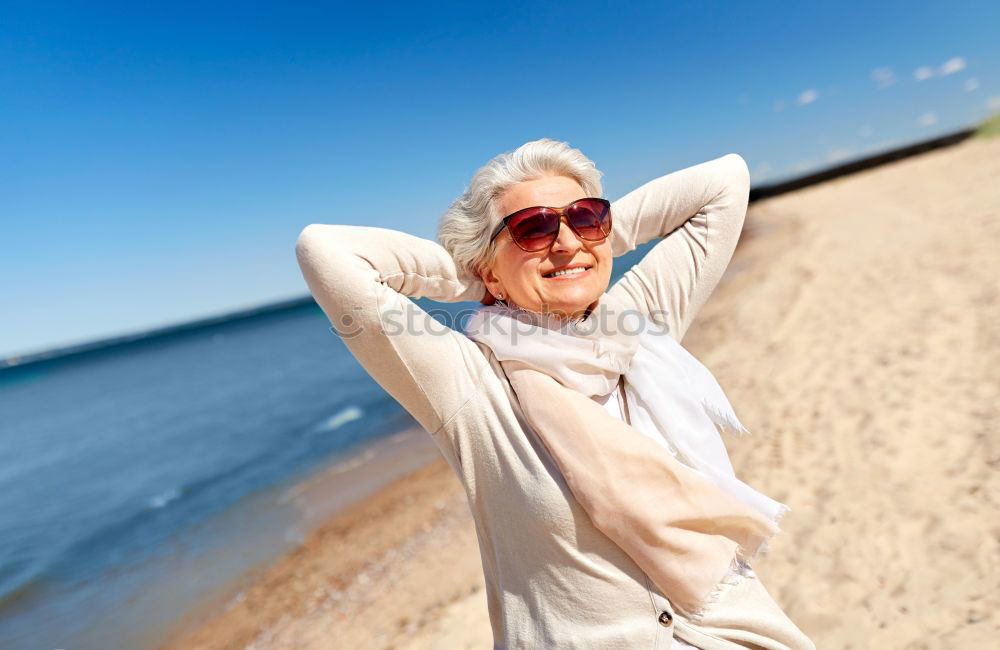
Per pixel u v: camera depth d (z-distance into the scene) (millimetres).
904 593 2910
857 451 4422
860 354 6512
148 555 7887
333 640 4480
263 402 21000
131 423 23219
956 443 4129
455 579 4891
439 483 7668
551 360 1210
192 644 5164
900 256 10859
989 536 3115
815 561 3344
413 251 1268
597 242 1280
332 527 7113
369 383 20297
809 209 30578
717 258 1478
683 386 1344
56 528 10492
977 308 6656
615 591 1136
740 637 1141
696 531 1168
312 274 1139
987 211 12133
